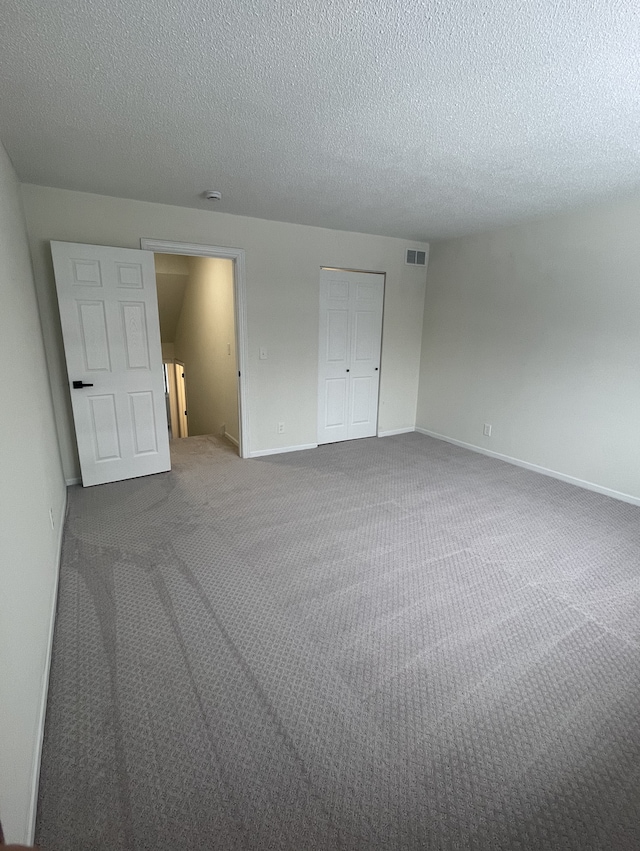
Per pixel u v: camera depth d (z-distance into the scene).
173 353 7.27
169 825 1.16
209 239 3.62
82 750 1.35
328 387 4.68
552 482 3.72
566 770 1.33
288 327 4.23
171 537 2.69
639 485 3.24
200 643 1.81
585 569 2.40
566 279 3.55
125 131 2.05
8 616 1.14
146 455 3.71
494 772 1.31
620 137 2.07
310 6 1.22
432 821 1.18
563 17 1.25
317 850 1.11
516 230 3.91
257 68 1.54
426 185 2.82
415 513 3.09
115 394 3.44
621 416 3.29
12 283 1.96
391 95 1.72
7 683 1.06
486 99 1.74
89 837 1.12
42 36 1.36
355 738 1.41
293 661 1.72
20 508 1.48
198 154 2.35
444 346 4.85
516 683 1.64
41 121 1.96
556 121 1.92
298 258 4.10
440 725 1.46
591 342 3.43
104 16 1.27
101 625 1.90
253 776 1.29
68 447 3.46
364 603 2.09
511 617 2.00
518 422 4.10
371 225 4.02
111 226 3.25
